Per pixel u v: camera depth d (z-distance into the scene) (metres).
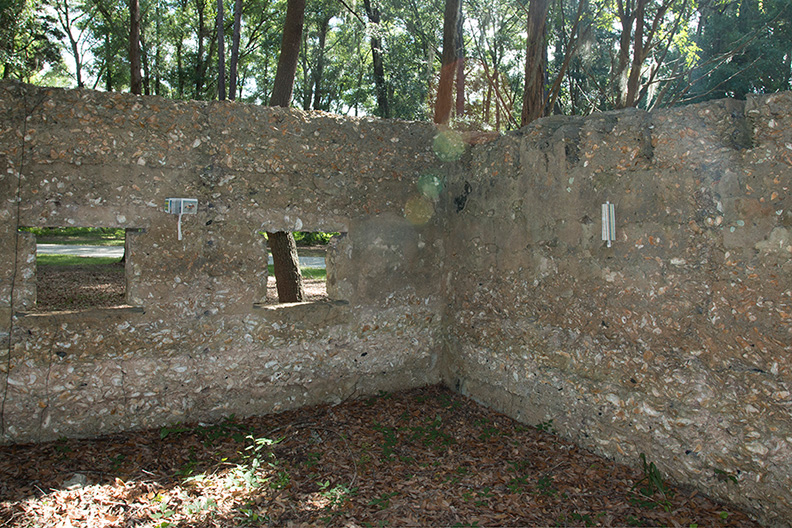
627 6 9.23
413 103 15.17
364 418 4.66
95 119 3.92
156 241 4.16
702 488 3.34
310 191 4.75
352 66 24.28
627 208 3.75
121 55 20.17
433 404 5.05
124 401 4.12
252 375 4.60
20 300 3.78
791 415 2.91
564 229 4.23
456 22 7.64
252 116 4.46
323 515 3.13
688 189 3.38
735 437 3.17
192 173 4.26
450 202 5.50
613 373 3.88
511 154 4.70
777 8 13.27
